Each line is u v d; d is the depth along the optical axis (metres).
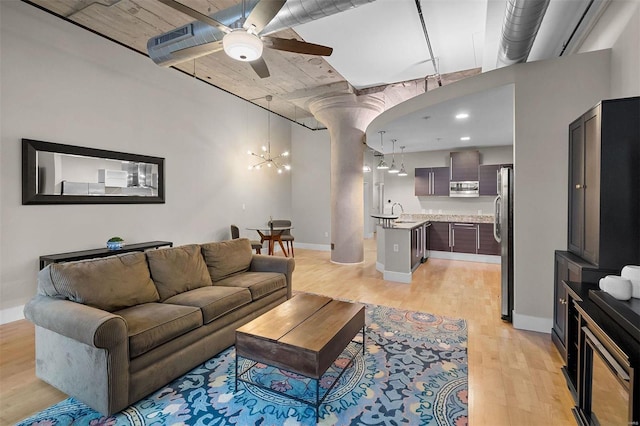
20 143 3.42
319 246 8.31
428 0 3.23
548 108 2.98
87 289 2.22
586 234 2.41
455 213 7.48
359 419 1.85
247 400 2.02
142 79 4.69
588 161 2.38
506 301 3.33
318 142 8.27
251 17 2.16
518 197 3.10
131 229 4.59
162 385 2.11
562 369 2.29
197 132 5.67
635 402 1.22
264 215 7.52
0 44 3.26
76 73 3.89
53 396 2.04
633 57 2.40
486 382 2.22
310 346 1.85
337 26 3.72
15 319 3.39
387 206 8.24
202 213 5.79
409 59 4.58
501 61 3.48
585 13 3.04
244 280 3.24
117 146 4.36
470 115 4.21
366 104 6.13
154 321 2.12
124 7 3.51
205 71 5.29
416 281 4.99
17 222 3.42
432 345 2.78
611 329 1.47
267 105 7.23
